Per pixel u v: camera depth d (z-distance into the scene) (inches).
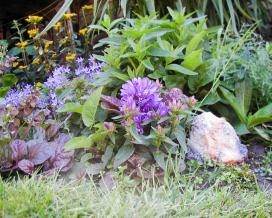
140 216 45.0
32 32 68.9
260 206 48.4
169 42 63.6
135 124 52.7
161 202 46.9
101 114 55.9
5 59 70.1
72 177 51.7
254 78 61.1
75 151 54.9
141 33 59.1
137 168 51.7
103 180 49.6
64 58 71.5
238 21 77.7
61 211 44.3
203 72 61.4
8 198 44.9
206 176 53.5
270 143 59.6
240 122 61.2
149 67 57.0
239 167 54.8
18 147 52.6
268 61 62.3
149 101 53.7
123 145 53.0
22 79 70.6
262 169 55.4
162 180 51.8
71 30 71.2
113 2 73.8
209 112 58.3
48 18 81.7
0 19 83.7
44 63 69.4
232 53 60.4
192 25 65.5
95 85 57.2
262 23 82.3
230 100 60.1
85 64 69.7
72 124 57.0
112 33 61.1
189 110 55.7
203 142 55.9
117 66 58.6
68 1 65.9
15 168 51.9
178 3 72.5
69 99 57.1
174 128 53.5
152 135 52.1
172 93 55.9
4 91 62.1
